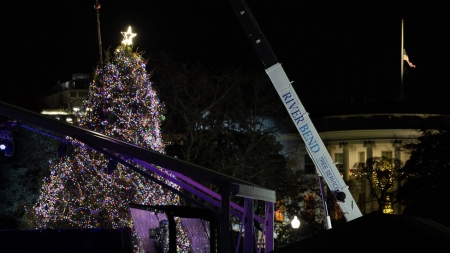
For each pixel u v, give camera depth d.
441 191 45.69
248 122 44.28
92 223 34.00
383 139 80.62
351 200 18.86
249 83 45.75
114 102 35.88
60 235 14.63
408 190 47.50
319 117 86.12
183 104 43.53
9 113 14.40
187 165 13.52
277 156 48.62
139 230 12.81
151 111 36.59
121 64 36.59
